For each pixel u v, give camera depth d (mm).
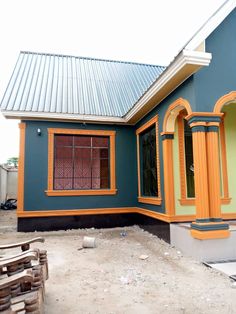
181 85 5730
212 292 3518
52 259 5184
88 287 3756
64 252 5711
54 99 9094
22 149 8234
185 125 6793
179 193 6434
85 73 11523
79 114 8375
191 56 4723
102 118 8641
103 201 8742
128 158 9117
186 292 3535
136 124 9094
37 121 8438
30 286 2646
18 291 2562
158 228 6953
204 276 4105
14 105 8211
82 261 5035
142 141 8820
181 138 6652
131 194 9000
